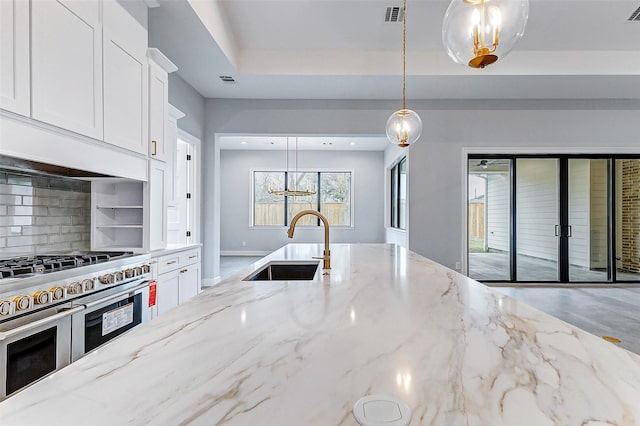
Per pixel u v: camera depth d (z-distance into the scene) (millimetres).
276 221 9266
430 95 4941
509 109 5078
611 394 570
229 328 889
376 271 1813
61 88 1708
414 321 959
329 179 9242
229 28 3779
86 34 1883
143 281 2260
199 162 4863
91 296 1748
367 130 5102
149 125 2525
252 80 4395
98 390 562
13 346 1307
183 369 645
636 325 3402
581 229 5227
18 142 1509
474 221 5242
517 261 5223
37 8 1570
